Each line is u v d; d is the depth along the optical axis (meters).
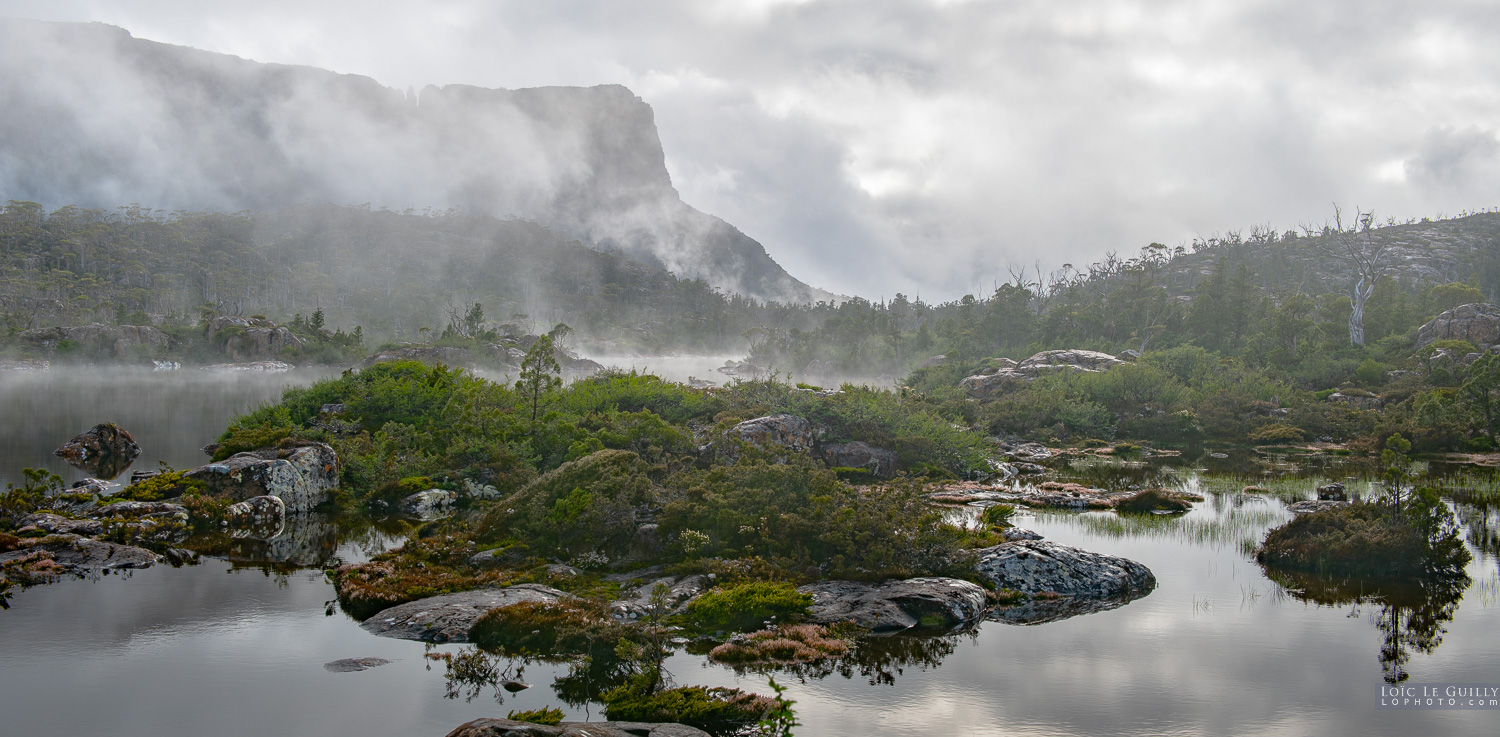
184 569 16.23
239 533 19.34
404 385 32.25
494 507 18.81
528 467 24.75
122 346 103.50
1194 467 35.59
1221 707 10.73
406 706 10.24
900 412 34.38
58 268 164.00
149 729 9.49
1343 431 46.34
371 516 21.56
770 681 11.29
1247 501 26.42
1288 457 39.47
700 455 25.62
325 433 28.16
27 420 41.44
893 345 125.00
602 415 29.91
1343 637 13.46
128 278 170.00
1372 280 87.38
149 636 12.47
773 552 16.27
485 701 10.43
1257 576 17.16
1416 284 154.88
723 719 9.89
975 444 34.19
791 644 12.20
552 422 27.22
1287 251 184.00
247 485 21.38
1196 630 13.77
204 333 113.25
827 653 12.15
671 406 34.94
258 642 12.30
